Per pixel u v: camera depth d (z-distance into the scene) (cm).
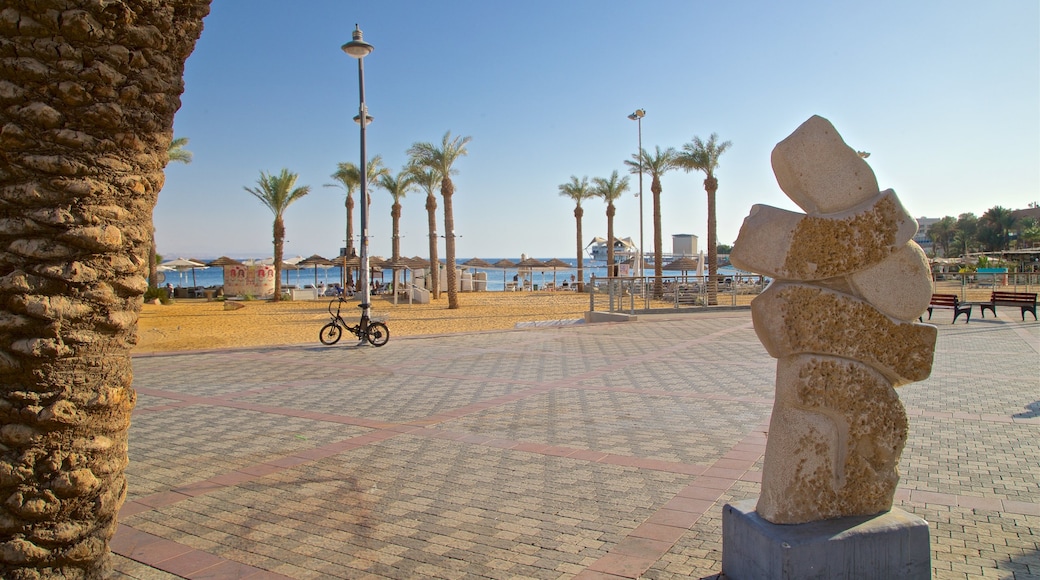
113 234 291
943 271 5222
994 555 385
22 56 269
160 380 1116
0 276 276
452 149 3272
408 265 4809
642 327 1916
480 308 3244
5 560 287
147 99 303
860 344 333
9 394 279
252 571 390
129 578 384
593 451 632
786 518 335
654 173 3841
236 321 2533
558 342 1589
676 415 780
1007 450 605
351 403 891
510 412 814
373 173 4528
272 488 543
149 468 604
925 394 866
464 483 546
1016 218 8512
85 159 285
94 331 293
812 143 334
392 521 466
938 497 484
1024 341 1419
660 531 435
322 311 3125
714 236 3278
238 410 859
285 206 4138
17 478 281
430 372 1162
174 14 310
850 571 322
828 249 329
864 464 341
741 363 1184
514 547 416
